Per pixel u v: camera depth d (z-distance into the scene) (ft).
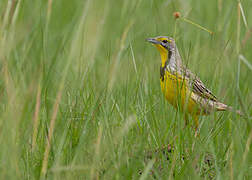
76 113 33.04
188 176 28.25
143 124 31.91
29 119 33.12
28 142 31.30
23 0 45.52
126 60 42.06
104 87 34.81
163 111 35.12
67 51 41.65
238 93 30.55
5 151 28.22
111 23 56.70
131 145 29.81
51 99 36.40
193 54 44.21
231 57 38.99
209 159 31.48
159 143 31.22
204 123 35.01
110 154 29.19
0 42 31.58
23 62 39.22
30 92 32.32
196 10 57.11
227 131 32.24
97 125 31.65
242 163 27.50
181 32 42.70
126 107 34.63
